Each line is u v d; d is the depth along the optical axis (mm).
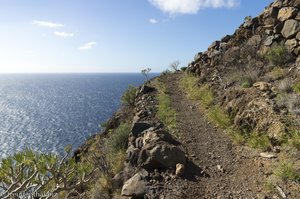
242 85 14359
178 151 8938
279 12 17531
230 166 8875
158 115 14914
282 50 15297
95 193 7910
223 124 12367
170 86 24594
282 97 11023
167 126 12906
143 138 10352
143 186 7430
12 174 4820
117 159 10133
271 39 16984
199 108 16156
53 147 69625
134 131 11680
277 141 9195
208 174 8383
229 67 18750
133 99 22562
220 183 7828
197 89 19641
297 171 7262
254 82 14359
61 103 171250
